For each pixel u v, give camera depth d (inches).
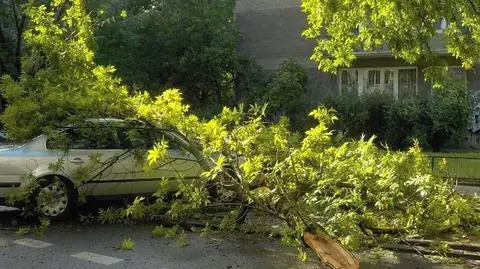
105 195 332.5
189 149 297.9
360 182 248.1
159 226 312.5
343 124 762.2
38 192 318.7
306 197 241.1
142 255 261.3
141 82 842.8
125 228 314.2
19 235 299.1
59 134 311.9
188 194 263.6
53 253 264.5
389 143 756.6
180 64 881.5
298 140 277.3
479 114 775.7
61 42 336.8
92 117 315.9
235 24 967.0
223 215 301.4
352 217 233.0
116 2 899.4
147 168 282.5
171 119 303.3
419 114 742.5
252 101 828.6
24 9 373.4
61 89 319.0
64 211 323.3
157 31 880.9
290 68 823.7
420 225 257.4
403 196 252.2
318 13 392.2
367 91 811.4
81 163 321.1
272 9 993.5
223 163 257.1
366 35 398.0
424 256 255.4
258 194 257.9
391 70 879.7
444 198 256.1
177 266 243.9
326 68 422.3
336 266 218.5
